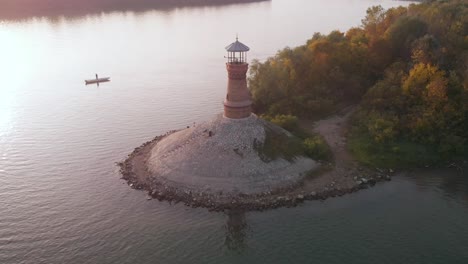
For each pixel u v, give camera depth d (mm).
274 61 104875
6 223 64812
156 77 146375
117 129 100938
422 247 57781
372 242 58938
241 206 66375
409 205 67000
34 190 74125
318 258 56438
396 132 84000
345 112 99438
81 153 88188
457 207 66375
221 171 71562
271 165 72875
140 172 77562
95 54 178750
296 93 101688
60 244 59719
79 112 113750
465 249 57281
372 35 118000
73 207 68375
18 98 126438
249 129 77188
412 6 131750
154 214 65688
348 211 65438
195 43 198750
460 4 128625
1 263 56062
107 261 56250
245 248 58531
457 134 83938
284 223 63031
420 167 78000
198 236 60844
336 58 106812
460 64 94562
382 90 93688
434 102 85562
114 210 67125
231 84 77125
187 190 70062
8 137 97562
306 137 85312
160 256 57219
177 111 112875
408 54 107750
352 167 76938
